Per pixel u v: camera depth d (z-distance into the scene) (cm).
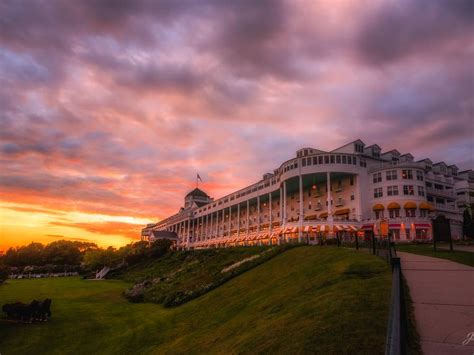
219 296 2980
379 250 2361
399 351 417
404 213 5897
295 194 8119
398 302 574
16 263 12712
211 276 4109
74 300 4284
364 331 1020
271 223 8031
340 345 975
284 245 4194
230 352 1352
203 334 2039
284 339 1188
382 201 6159
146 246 9419
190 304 3144
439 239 2836
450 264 1961
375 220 5944
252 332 1520
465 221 5566
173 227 15312
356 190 6425
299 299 1742
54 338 2616
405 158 7494
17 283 6825
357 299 1316
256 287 2770
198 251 6931
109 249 13550
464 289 1323
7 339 2619
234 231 10631
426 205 5894
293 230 6156
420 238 5578
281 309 1722
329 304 1366
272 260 3684
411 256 2475
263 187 8600
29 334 2717
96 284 6262
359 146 6912
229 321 2069
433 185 7362
